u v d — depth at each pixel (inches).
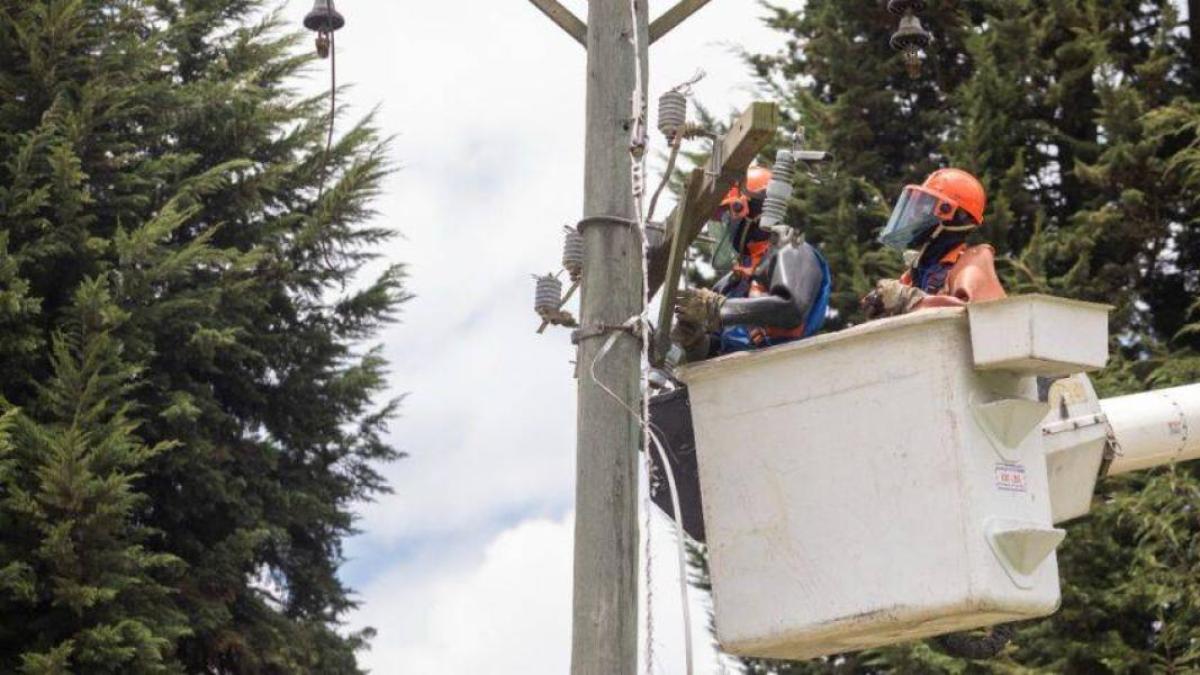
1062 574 727.7
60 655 698.8
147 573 783.1
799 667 783.1
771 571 306.3
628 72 347.6
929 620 295.6
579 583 323.3
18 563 711.1
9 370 776.3
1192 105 783.7
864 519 299.7
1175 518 703.7
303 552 876.0
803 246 324.5
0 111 812.6
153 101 865.5
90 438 738.2
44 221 788.0
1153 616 732.7
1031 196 808.9
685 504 331.6
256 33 928.3
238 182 882.8
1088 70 820.6
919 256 344.5
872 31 864.9
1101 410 333.1
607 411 328.5
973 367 296.5
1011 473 296.7
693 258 796.0
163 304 804.0
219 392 882.8
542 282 357.4
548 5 358.6
